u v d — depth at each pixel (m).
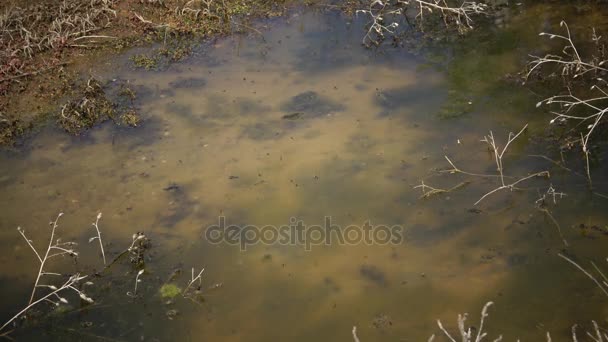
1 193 5.22
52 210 5.03
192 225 4.80
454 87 6.06
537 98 5.82
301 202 4.93
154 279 4.39
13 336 4.04
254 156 5.41
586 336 3.75
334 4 7.66
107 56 6.81
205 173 5.27
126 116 5.91
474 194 4.85
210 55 6.80
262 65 6.61
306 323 4.04
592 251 4.30
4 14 7.34
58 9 7.46
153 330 4.04
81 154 5.57
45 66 6.64
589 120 5.44
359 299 4.17
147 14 7.45
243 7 7.59
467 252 4.41
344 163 5.25
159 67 6.63
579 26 6.74
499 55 6.48
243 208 4.92
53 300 4.28
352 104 5.92
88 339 3.99
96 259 4.57
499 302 4.04
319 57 6.70
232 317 4.11
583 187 4.80
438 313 4.02
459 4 7.42
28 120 5.96
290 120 5.79
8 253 4.68
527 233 4.49
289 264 4.45
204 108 6.01
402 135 5.50
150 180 5.24
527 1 7.32
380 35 6.97
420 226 4.65
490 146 5.28
